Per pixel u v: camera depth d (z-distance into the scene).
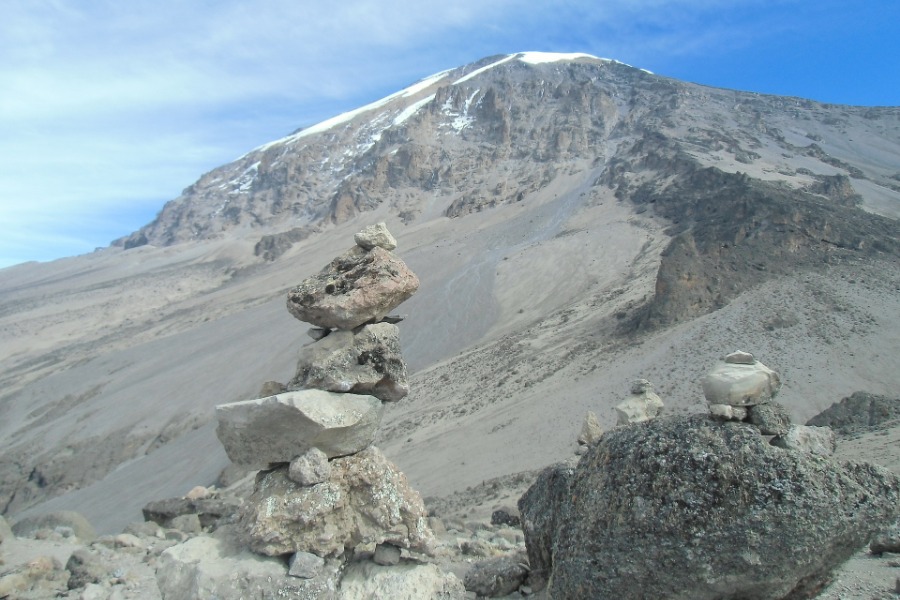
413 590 7.52
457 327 105.69
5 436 104.12
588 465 7.77
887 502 6.62
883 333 54.25
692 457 6.68
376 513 7.68
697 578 6.43
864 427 29.83
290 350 114.50
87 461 86.69
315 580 7.23
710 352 54.88
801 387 48.06
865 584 8.19
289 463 7.86
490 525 17.25
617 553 6.85
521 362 71.00
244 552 7.52
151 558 12.48
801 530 6.27
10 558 12.35
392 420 65.38
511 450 45.97
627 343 65.56
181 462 75.50
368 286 8.18
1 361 152.38
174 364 120.69
